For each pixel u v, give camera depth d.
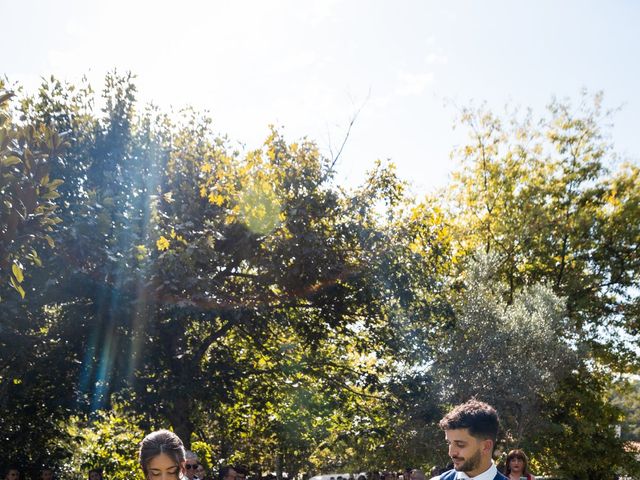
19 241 6.54
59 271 12.40
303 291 14.80
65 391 14.09
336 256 14.75
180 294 13.23
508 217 26.59
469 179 27.75
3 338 12.93
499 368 14.66
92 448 16.67
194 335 15.51
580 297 25.39
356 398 16.45
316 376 15.95
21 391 13.62
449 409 14.81
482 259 16.41
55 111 14.09
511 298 21.67
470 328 15.16
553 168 27.14
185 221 13.71
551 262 26.17
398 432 15.02
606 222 26.20
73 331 13.57
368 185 15.90
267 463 21.55
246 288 14.79
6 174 6.18
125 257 12.73
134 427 16.38
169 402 13.88
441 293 15.96
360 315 15.53
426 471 15.35
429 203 27.22
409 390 14.98
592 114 26.89
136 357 13.87
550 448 21.70
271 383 15.95
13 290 12.34
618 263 26.03
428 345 15.37
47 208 6.61
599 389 23.30
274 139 14.92
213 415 16.27
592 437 22.69
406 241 15.73
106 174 13.71
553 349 15.47
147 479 3.79
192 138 15.34
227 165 15.02
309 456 19.50
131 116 14.69
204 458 16.42
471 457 3.86
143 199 14.04
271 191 14.02
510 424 14.69
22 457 15.30
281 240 13.88
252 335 15.52
